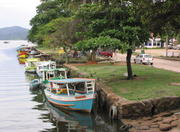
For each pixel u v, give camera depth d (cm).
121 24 2362
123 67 3750
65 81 2255
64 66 4512
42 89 3381
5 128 1848
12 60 7900
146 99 1817
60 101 2309
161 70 3284
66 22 4981
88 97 2106
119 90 2155
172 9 2098
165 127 1482
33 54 8106
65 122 1945
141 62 4503
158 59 5659
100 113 2134
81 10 2634
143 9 2180
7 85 3672
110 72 3206
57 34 4712
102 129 1728
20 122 1984
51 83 2558
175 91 1988
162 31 2588
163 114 1742
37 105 2523
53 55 6756
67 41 4666
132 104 1769
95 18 2595
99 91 2280
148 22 2205
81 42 2509
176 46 8981
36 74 4872
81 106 2145
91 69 3641
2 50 13575
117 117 1809
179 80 2459
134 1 2316
